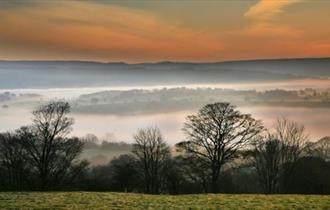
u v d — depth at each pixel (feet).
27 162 191.83
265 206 97.14
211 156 170.71
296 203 100.94
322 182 182.91
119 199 107.86
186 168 180.96
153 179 203.62
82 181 222.48
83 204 99.86
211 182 178.81
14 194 116.37
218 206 97.66
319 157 197.47
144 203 102.01
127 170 215.51
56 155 193.36
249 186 209.56
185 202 103.65
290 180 183.52
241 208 94.94
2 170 198.70
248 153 170.71
